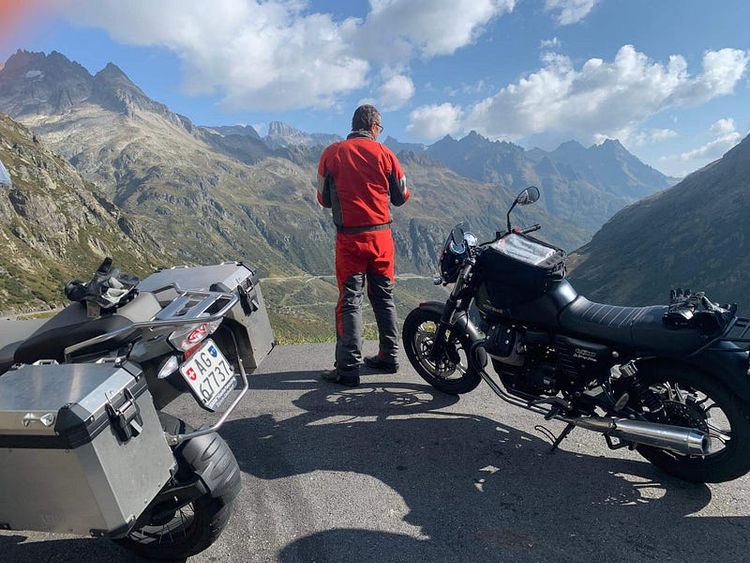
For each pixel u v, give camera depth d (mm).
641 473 4207
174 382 3232
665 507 3781
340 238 5703
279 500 3887
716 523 3602
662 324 3748
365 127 5738
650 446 3996
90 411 2389
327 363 6703
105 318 3146
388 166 5641
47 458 2445
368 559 3279
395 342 6242
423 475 4195
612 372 4078
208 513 3027
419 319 5707
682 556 3303
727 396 3623
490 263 4629
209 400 3223
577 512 3742
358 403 5492
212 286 3953
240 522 3648
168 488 2947
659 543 3420
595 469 4277
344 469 4293
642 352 3885
